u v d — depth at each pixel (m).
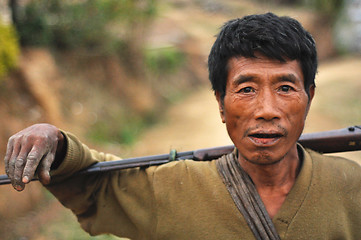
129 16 7.53
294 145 1.14
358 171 1.17
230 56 1.04
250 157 1.02
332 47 16.33
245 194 1.10
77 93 6.03
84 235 3.54
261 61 1.00
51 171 1.12
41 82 5.14
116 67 7.48
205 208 1.12
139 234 1.22
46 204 4.00
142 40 8.52
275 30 1.00
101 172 1.24
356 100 8.20
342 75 10.86
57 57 6.01
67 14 6.08
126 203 1.20
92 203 1.26
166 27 12.96
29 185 4.01
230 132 1.06
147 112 7.96
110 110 6.68
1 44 4.43
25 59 5.16
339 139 1.24
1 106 4.31
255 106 0.99
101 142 5.88
